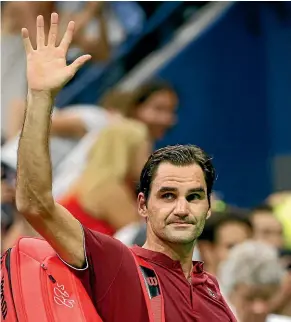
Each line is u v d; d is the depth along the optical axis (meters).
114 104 27.34
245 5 31.72
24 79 29.00
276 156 31.73
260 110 31.86
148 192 14.66
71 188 24.06
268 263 20.56
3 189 24.11
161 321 14.07
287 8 31.67
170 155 14.59
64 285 13.99
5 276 14.28
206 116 31.47
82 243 14.03
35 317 13.76
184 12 31.86
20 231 23.59
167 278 14.53
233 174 31.72
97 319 13.91
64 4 29.97
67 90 31.44
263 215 25.84
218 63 31.64
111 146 23.42
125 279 14.13
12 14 29.06
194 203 14.53
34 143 13.72
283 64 31.84
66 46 14.23
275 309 20.86
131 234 21.52
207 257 23.36
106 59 31.02
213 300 14.94
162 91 26.94
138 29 31.56
